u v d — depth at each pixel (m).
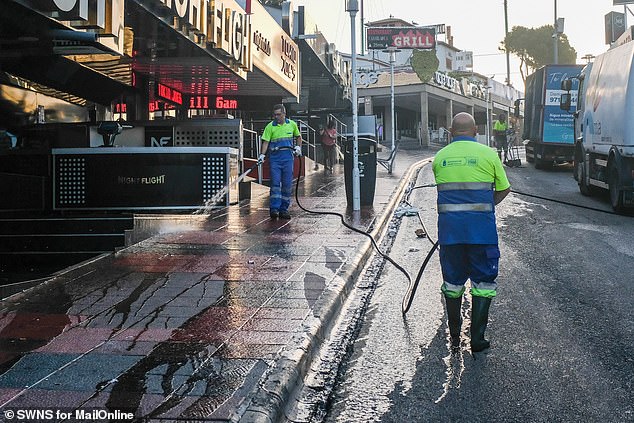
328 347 5.83
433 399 4.75
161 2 9.55
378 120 52.84
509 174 24.50
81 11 7.57
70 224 10.55
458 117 5.95
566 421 4.36
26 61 13.41
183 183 12.35
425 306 7.11
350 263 8.36
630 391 4.82
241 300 6.61
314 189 17.53
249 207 13.64
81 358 4.94
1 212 11.03
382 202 14.58
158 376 4.59
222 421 3.91
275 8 21.72
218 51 12.82
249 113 26.61
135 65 15.67
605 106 15.05
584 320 6.54
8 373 4.62
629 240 10.71
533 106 27.78
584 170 17.16
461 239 5.64
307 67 28.06
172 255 8.84
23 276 9.70
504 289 7.79
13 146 13.86
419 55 44.91
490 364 5.41
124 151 12.16
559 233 11.42
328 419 4.44
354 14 13.17
